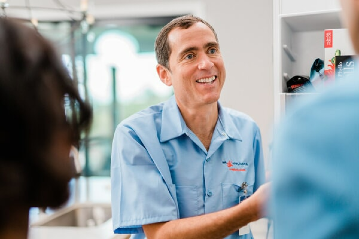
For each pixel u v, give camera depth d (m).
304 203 0.42
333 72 1.48
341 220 0.40
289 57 1.75
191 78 1.22
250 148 1.42
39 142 0.43
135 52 3.22
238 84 2.76
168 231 1.13
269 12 2.69
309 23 1.66
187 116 1.32
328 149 0.41
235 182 1.34
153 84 3.22
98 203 2.63
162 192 1.19
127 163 1.23
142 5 2.91
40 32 0.46
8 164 0.42
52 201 0.46
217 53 1.25
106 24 3.13
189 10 2.91
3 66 0.41
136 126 1.29
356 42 0.45
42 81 0.43
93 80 3.21
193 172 1.30
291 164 0.43
